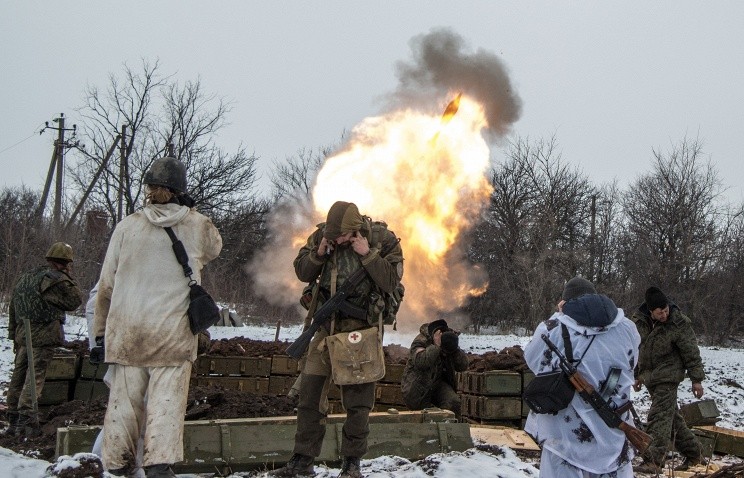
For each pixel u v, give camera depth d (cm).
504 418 1030
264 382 1177
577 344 497
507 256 4678
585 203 5159
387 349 1452
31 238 3716
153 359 572
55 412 931
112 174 3819
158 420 561
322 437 649
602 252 4503
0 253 3631
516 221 4784
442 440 754
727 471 706
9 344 1936
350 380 605
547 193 5012
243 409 823
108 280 586
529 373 1038
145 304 575
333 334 619
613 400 494
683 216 4403
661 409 859
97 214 3944
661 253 4469
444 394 973
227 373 1172
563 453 490
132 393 573
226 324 2884
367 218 636
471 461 701
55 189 4222
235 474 689
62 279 926
